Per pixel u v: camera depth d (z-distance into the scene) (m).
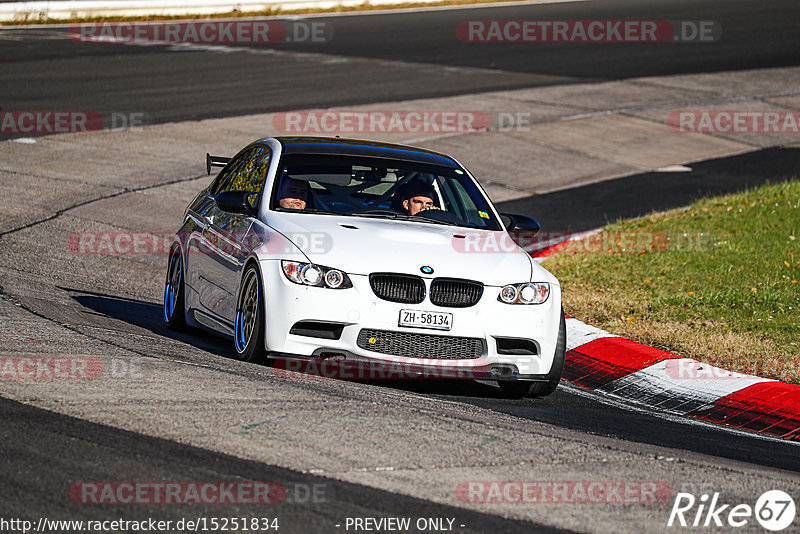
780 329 35.62
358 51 108.75
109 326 30.69
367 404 23.39
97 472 17.73
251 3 132.12
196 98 80.88
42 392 21.81
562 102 90.19
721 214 55.34
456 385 29.16
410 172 31.27
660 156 76.69
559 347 28.09
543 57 111.81
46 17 116.25
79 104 76.00
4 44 99.69
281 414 21.75
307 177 30.34
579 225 56.69
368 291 26.31
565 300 39.69
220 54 102.00
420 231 28.59
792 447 25.72
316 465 18.89
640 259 46.56
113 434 19.62
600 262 46.47
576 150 76.06
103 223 49.44
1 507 16.03
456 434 21.67
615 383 31.08
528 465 20.17
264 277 26.66
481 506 17.69
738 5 157.88
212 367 25.73
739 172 72.88
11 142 64.00
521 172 69.19
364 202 30.16
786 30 136.25
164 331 32.25
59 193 53.78
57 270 39.78
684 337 34.34
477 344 26.84
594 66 108.06
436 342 26.61
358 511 16.97
